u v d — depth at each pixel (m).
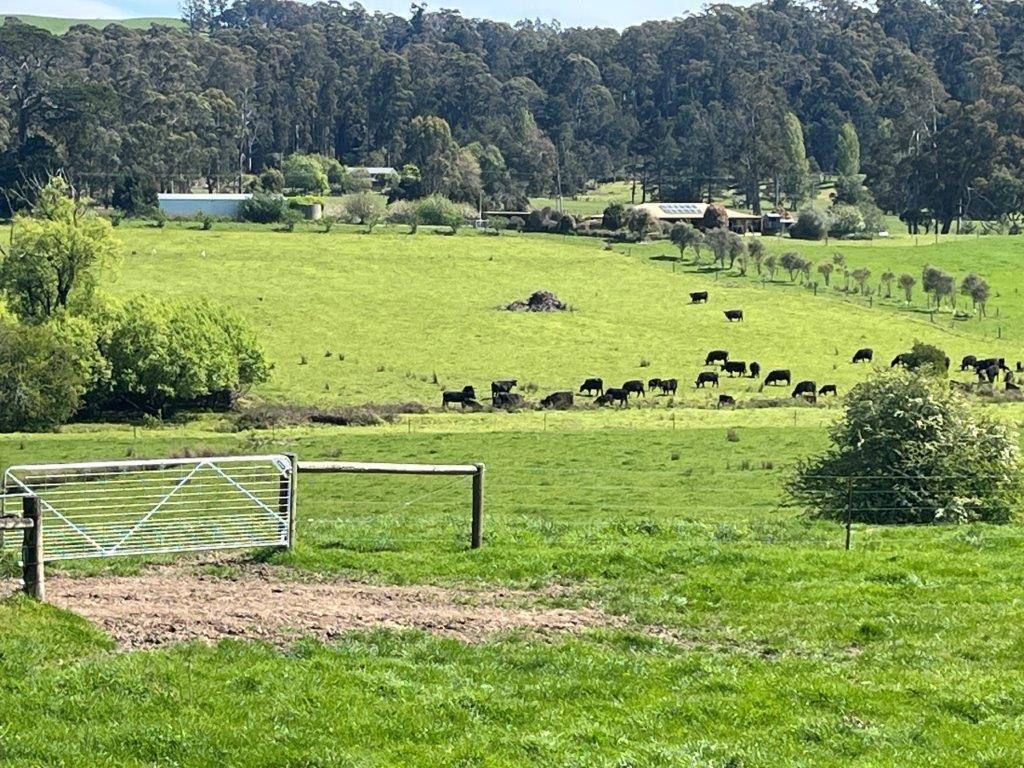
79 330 76.88
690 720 13.96
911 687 15.02
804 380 88.25
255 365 80.88
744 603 18.72
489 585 19.48
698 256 136.75
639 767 12.51
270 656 15.48
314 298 113.94
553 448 56.62
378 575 19.72
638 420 67.81
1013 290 123.38
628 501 43.28
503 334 102.75
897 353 98.00
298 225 148.00
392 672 15.09
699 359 95.38
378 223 151.75
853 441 33.97
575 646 16.45
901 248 143.50
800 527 25.75
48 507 19.28
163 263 125.38
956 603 18.84
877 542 23.95
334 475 48.22
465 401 77.06
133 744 12.74
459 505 42.28
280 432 63.88
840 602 18.86
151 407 77.88
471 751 12.80
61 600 17.38
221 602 17.75
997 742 13.27
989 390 77.06
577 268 130.25
